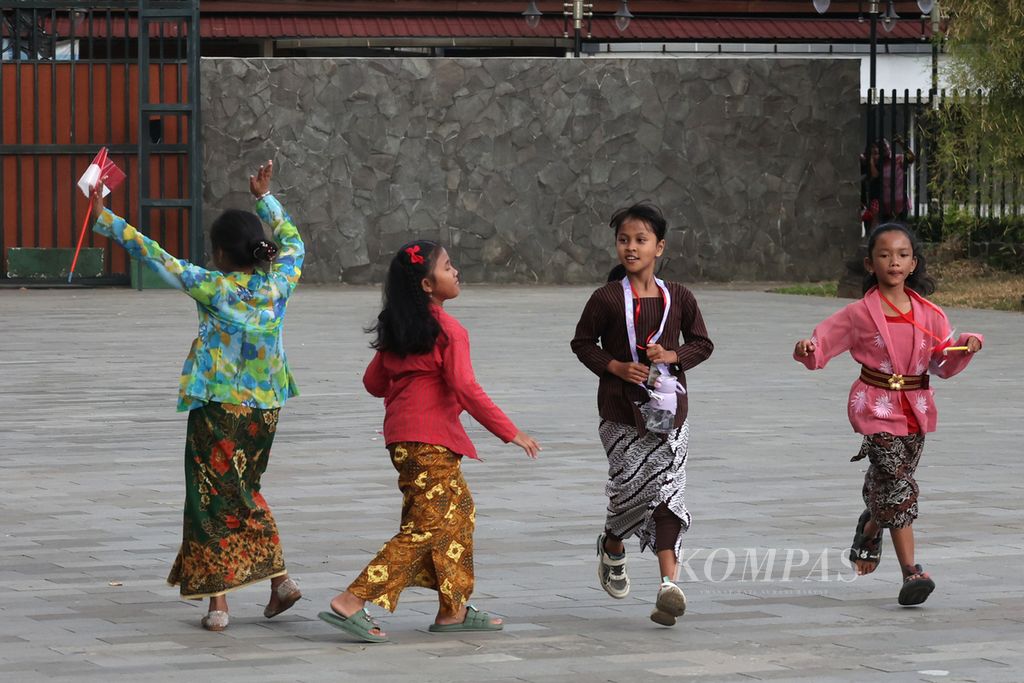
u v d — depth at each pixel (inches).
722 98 3230.8
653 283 744.3
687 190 3233.3
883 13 3929.6
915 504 754.2
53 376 1705.2
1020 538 900.6
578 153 3208.7
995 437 1284.4
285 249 755.4
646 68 3213.6
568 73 3196.4
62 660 657.0
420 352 700.7
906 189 3125.0
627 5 3617.1
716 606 755.4
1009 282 2881.4
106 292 2972.4
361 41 3752.5
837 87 3260.3
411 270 706.8
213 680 625.3
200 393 713.6
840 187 3270.2
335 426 1360.7
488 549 881.5
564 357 1872.5
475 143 3184.1
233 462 719.1
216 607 717.9
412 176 3174.2
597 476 1115.3
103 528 947.3
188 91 2982.3
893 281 762.2
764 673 633.0
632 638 694.5
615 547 751.7
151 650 676.7
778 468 1143.6
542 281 3211.1
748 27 3900.1
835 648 673.0
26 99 3026.6
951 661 649.0
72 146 3016.7
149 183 2984.7
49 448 1249.4
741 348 1980.8
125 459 1200.2
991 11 2797.7
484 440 1283.2
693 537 908.6
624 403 727.1
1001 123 2856.8
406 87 3161.9
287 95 3129.9
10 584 804.0
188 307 2630.4
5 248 3041.3
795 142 3253.0
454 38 3769.7
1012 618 725.9
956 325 2279.8
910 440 757.9
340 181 3154.5
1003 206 3004.4
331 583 803.4
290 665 651.5
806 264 3267.7
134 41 3668.8
